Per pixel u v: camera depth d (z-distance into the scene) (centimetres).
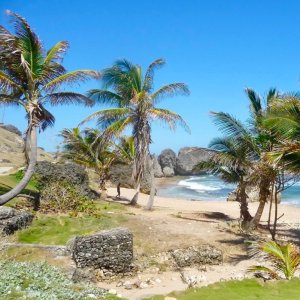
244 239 1919
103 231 1519
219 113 2097
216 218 2583
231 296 907
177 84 2819
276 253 1166
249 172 2238
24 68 1934
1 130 9631
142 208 2881
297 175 1659
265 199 2212
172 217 2461
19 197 2175
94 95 2898
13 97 2062
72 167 2681
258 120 2025
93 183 4303
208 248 1705
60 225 1908
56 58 2097
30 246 1497
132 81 2883
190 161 9700
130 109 2828
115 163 3381
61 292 947
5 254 1356
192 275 1426
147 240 1800
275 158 1477
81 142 3275
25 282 987
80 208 2259
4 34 1923
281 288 972
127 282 1360
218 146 2225
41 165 2500
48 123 2297
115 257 1436
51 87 2036
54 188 2308
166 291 1244
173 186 7431
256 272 1383
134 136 2839
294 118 1506
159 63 2858
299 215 3145
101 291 1073
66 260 1400
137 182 3002
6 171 3728
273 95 2098
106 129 2784
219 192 6241
